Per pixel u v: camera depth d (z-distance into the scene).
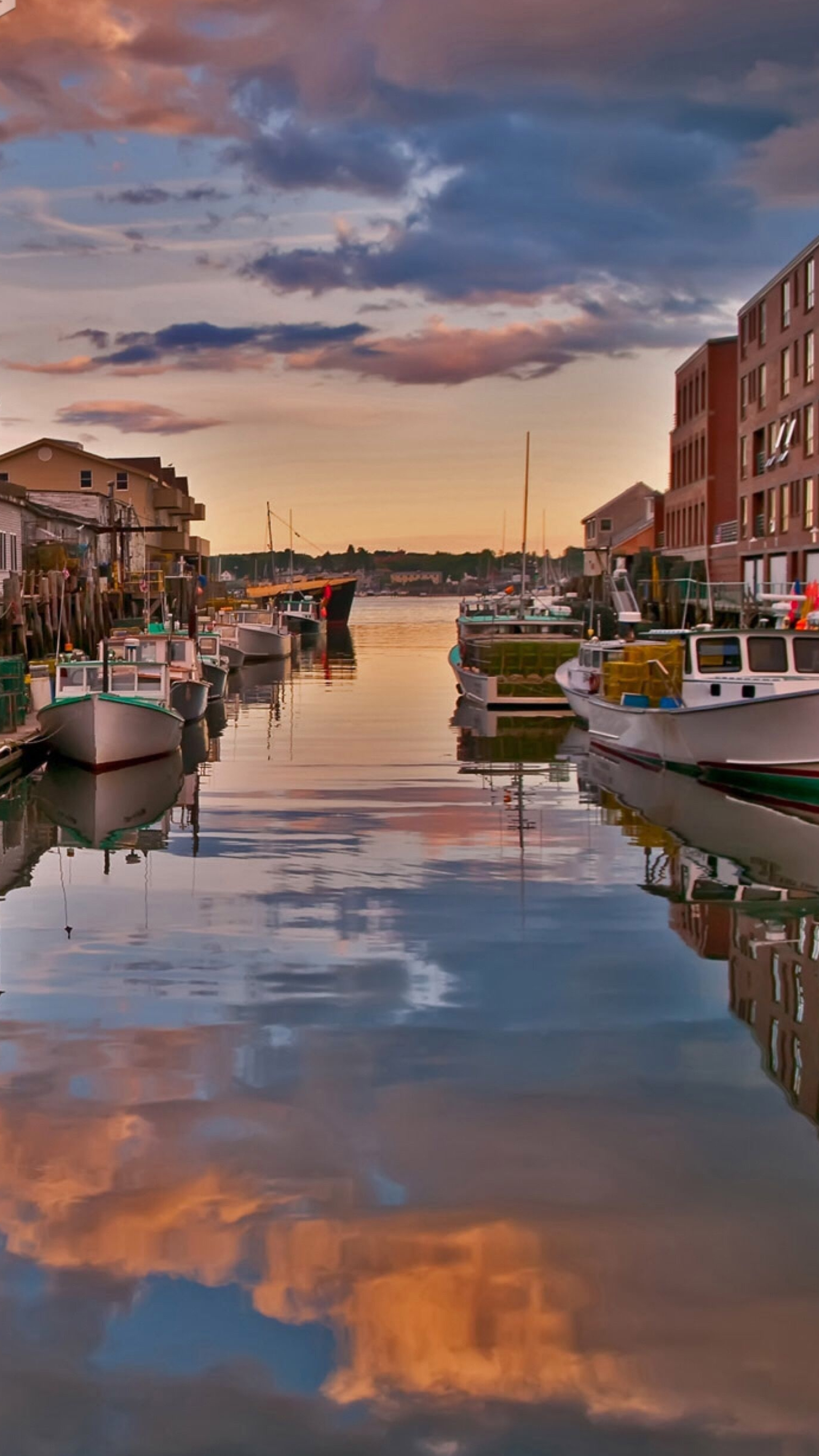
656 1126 9.15
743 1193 8.19
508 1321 6.84
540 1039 10.89
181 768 29.16
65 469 86.81
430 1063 10.36
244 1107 9.48
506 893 16.36
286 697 49.97
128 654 36.78
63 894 16.53
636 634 44.16
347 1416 6.15
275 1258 7.42
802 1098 9.64
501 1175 8.41
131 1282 7.18
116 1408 6.23
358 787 26.11
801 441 51.03
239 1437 6.05
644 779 27.47
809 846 19.62
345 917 15.16
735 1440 6.02
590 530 118.75
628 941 14.01
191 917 15.22
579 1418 6.15
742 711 25.42
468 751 32.53
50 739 29.38
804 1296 7.07
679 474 78.50
